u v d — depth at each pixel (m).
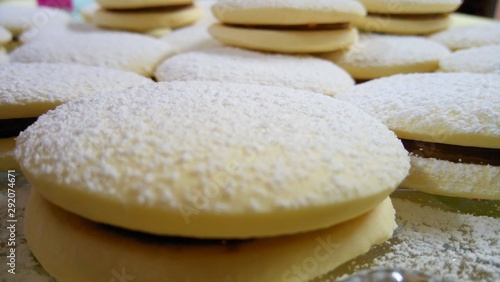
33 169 0.09
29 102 0.12
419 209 0.12
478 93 0.12
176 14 0.21
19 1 0.30
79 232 0.09
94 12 0.22
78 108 0.10
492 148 0.11
